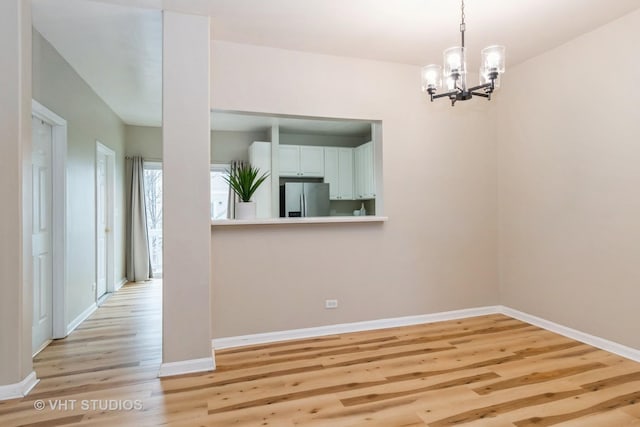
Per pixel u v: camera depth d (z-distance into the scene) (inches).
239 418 78.3
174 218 100.2
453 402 83.9
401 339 125.2
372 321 136.6
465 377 96.1
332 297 132.0
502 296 153.6
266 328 124.3
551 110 129.8
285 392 89.2
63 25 109.5
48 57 121.1
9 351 87.0
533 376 96.3
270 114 126.3
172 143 100.2
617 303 109.7
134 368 104.1
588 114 117.3
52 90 124.3
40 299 120.9
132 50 127.8
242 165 244.7
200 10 101.1
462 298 148.9
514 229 146.6
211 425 75.9
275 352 114.7
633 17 104.5
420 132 143.0
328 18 106.4
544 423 75.6
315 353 113.4
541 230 134.6
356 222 134.8
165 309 99.3
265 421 77.2
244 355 112.6
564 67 124.8
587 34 117.0
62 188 131.9
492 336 126.9
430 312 144.3
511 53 132.3
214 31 113.6
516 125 144.6
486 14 104.9
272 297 125.0
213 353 114.0
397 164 139.9
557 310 129.1
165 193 99.6
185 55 101.5
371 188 221.1
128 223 235.8
